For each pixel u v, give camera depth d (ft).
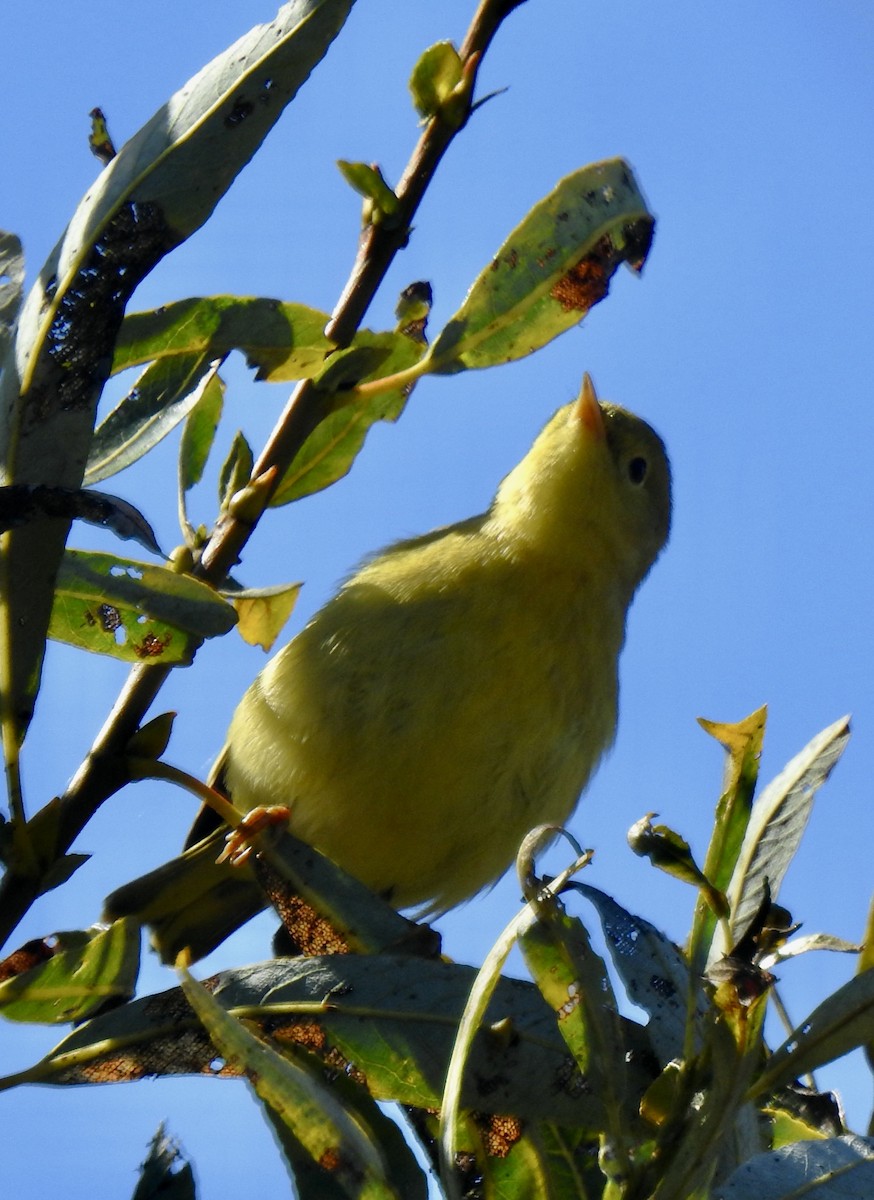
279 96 17.43
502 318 19.69
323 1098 14.23
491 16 18.56
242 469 21.61
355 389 19.48
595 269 19.94
